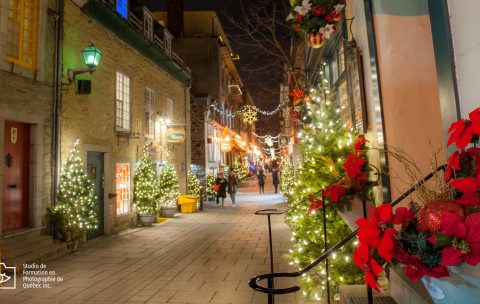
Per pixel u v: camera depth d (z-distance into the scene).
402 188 3.88
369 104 4.68
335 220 4.93
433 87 4.04
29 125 8.34
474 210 1.77
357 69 4.95
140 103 13.77
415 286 2.67
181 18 29.36
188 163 19.53
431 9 2.85
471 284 1.63
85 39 10.16
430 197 2.20
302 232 5.22
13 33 7.82
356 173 4.13
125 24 11.79
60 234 8.73
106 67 11.25
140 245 9.50
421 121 4.01
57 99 8.86
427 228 1.80
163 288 5.96
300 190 5.71
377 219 2.03
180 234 11.12
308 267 2.67
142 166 13.20
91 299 5.46
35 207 8.19
